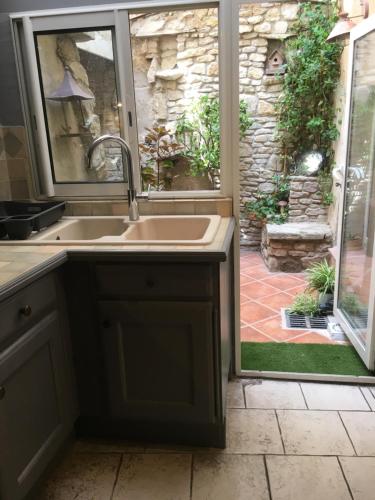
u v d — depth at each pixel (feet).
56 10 6.48
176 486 5.22
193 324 5.18
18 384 4.45
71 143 7.20
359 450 5.68
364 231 8.18
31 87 6.80
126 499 5.07
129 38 6.53
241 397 6.90
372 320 7.20
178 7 6.31
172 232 6.91
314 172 14.46
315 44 13.55
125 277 5.21
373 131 7.73
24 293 4.50
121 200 7.20
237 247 6.97
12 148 7.07
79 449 5.91
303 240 13.19
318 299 10.46
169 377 5.45
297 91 14.10
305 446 5.78
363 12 9.04
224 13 6.19
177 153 12.04
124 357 5.48
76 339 5.61
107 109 6.96
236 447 5.81
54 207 6.56
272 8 13.70
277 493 5.05
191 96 12.55
